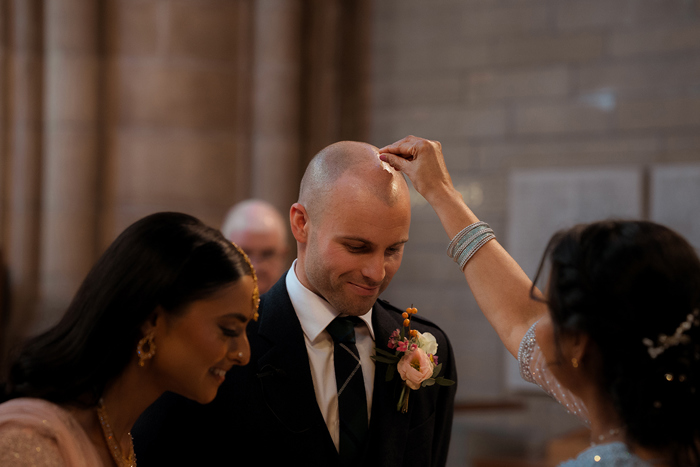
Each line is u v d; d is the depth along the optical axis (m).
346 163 1.52
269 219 3.24
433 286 5.38
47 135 5.17
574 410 1.34
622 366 1.07
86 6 5.10
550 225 5.09
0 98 5.09
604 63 5.02
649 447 1.07
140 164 5.21
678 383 1.05
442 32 5.44
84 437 1.21
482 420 5.18
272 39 5.36
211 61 5.32
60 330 1.27
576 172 5.02
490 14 5.32
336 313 1.62
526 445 5.00
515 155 5.23
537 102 5.18
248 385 1.57
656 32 4.89
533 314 1.49
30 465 1.10
